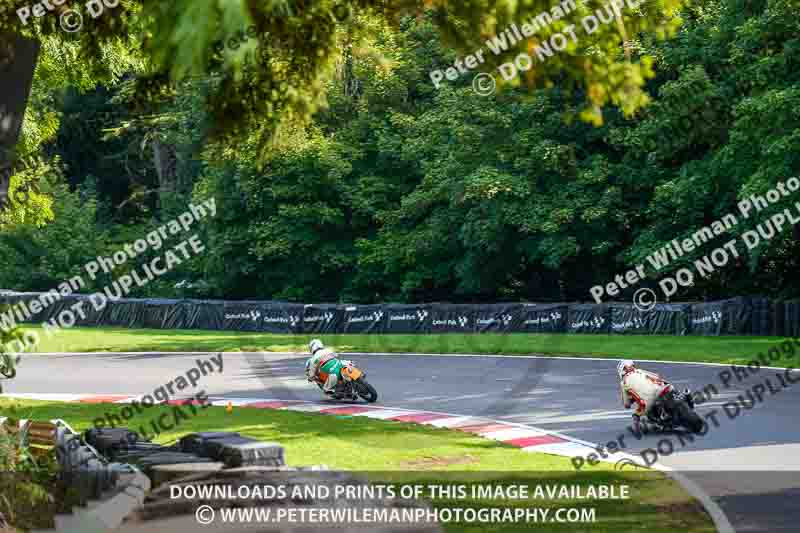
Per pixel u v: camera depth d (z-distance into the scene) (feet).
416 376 196.13
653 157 329.72
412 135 434.71
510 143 368.48
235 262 457.27
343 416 140.26
